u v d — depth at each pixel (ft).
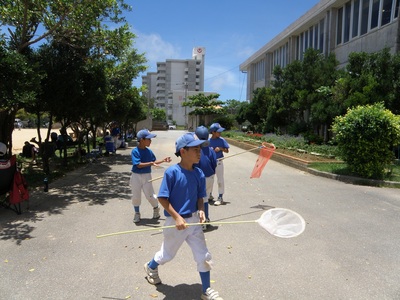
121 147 82.94
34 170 43.24
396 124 33.42
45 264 15.11
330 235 18.85
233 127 154.51
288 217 11.89
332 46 80.38
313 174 40.42
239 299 12.16
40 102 38.04
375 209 24.34
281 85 79.61
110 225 20.75
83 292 12.66
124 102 69.15
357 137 34.65
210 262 11.68
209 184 21.08
